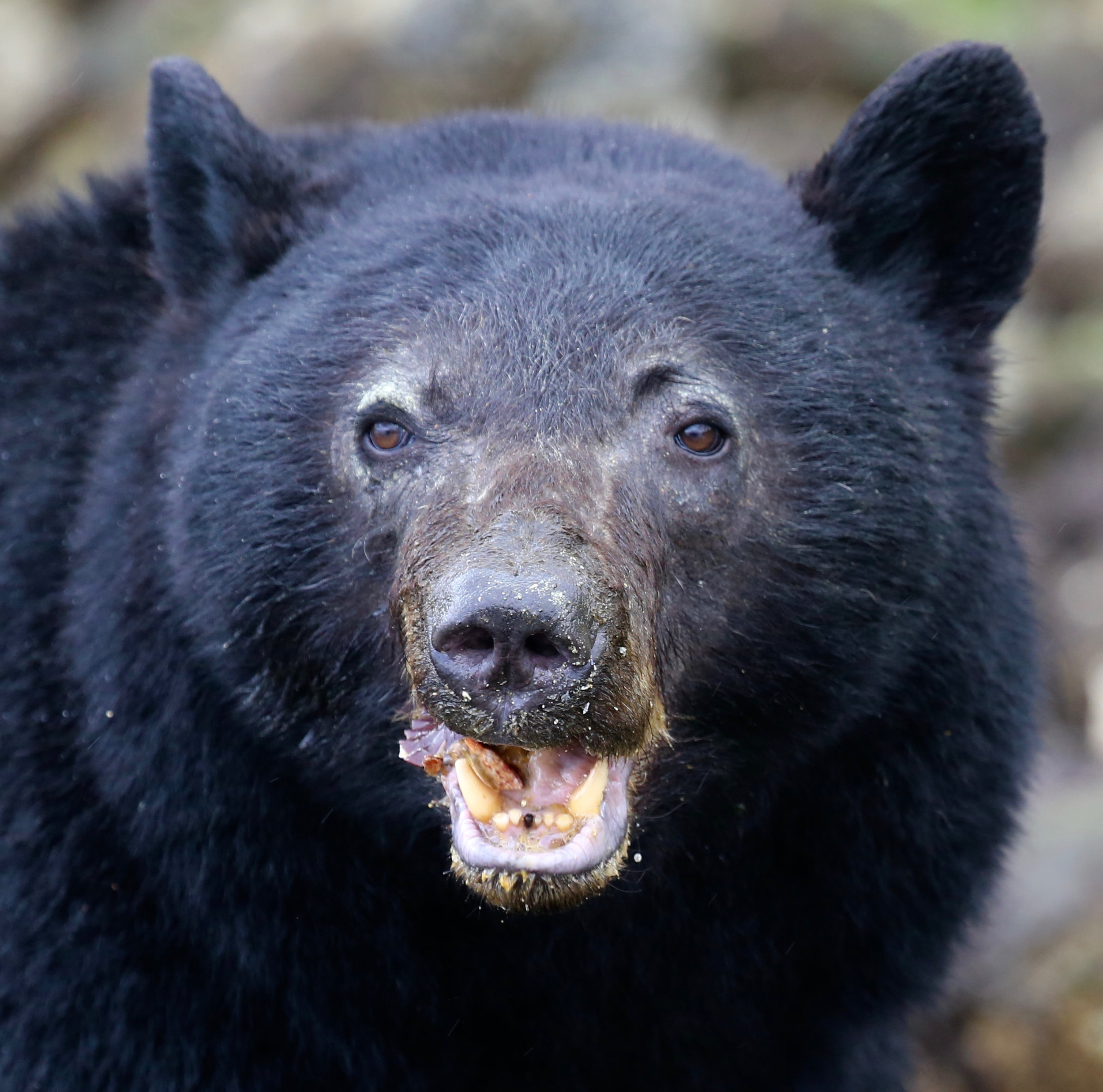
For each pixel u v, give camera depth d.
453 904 8.40
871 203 8.48
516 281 7.69
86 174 10.08
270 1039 8.37
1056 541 21.59
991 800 8.58
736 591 7.74
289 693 7.96
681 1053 8.88
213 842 8.15
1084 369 24.72
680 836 8.32
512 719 6.55
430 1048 8.60
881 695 8.10
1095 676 16.62
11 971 8.22
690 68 24.83
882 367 8.04
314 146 9.98
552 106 14.47
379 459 7.58
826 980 8.79
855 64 26.83
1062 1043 11.98
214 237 8.75
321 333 7.88
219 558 7.85
